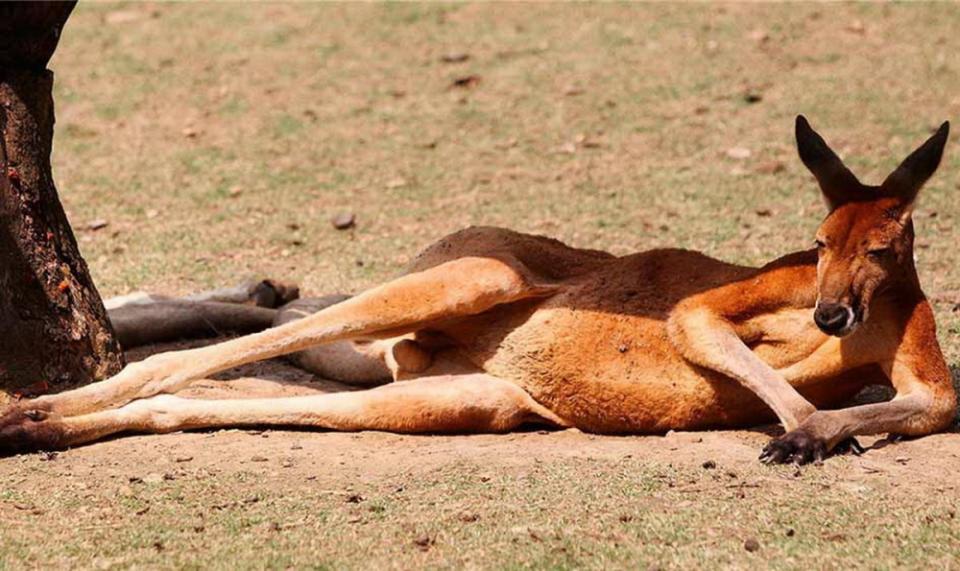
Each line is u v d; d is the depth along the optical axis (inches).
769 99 1288.1
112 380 601.6
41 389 621.3
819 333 609.3
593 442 607.5
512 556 460.1
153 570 450.9
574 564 454.6
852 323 571.5
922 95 1283.2
